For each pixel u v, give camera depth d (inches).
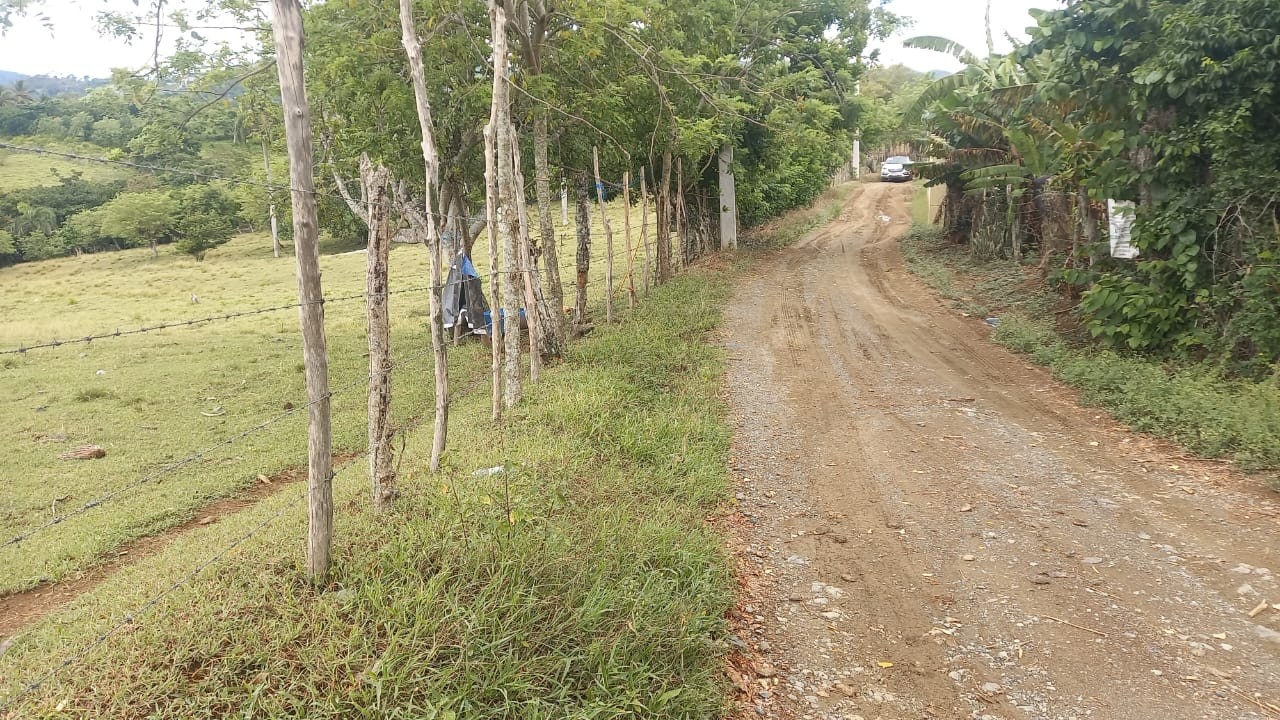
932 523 227.6
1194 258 339.9
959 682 154.8
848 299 606.5
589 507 213.3
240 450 374.0
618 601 159.9
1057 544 210.4
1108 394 325.1
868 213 1400.1
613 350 423.5
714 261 828.6
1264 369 304.5
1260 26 307.7
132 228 1765.5
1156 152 352.5
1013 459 275.0
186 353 628.7
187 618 141.0
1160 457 266.5
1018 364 402.6
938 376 388.2
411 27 234.5
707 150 629.3
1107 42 355.3
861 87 1170.0
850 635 172.7
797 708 147.9
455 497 184.5
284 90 141.9
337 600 146.2
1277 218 323.6
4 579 242.1
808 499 250.1
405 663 129.4
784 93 679.7
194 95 447.8
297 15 143.6
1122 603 179.8
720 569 192.4
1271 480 234.8
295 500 224.5
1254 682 149.5
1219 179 328.2
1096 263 426.9
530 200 692.7
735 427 322.0
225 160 530.3
